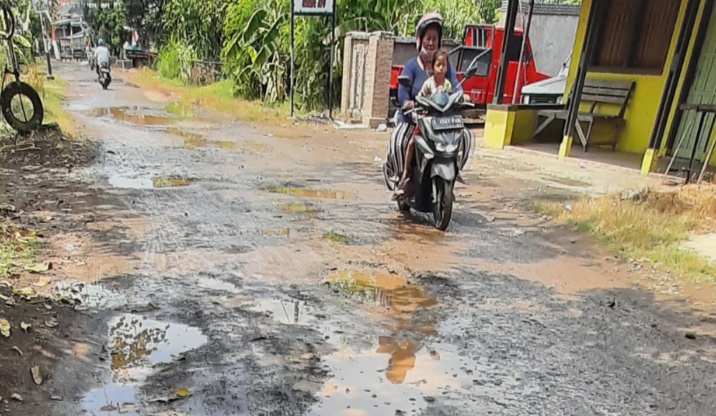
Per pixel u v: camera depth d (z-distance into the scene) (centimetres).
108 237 445
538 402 256
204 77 2084
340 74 1385
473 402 253
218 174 699
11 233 434
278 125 1198
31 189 580
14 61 854
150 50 3006
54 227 461
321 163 799
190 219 505
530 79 1381
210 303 339
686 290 388
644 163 746
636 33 884
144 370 267
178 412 237
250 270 393
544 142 988
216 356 282
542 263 434
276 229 489
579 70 861
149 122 1162
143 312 323
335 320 326
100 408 237
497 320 335
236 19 1583
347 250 444
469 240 483
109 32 3309
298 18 1384
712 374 285
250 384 260
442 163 491
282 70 1466
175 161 767
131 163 739
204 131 1073
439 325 326
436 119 488
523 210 581
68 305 324
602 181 713
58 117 1062
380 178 714
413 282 387
